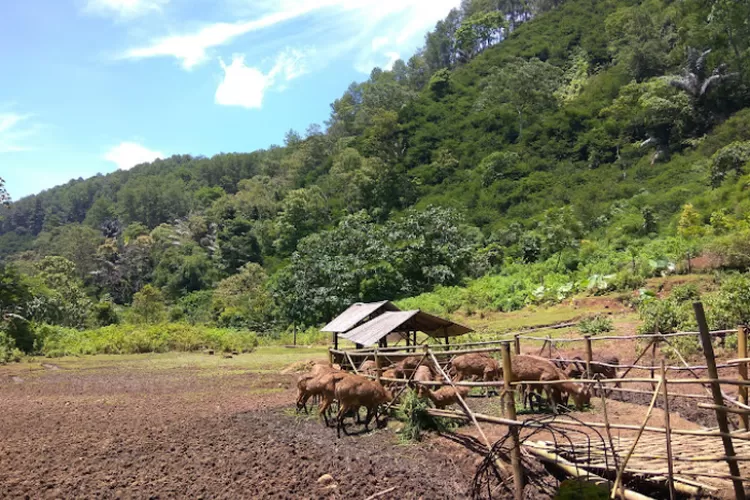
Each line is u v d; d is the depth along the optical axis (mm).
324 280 41562
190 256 70188
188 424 10883
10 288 31906
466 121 86062
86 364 23766
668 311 15609
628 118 66438
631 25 80375
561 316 24312
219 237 75250
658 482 6148
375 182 76875
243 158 138625
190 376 18859
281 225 72938
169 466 8094
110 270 76312
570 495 6117
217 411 12273
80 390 16375
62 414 12383
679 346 13438
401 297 41719
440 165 78812
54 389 16672
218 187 116438
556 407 9906
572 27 101000
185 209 111438
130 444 9438
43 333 30203
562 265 37219
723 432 5379
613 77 77375
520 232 52219
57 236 106500
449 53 127625
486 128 83062
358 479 7227
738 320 13219
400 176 77188
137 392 15750
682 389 11391
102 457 8656
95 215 119000
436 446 8500
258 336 36281
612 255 34750
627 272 27031
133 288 74188
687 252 26750
